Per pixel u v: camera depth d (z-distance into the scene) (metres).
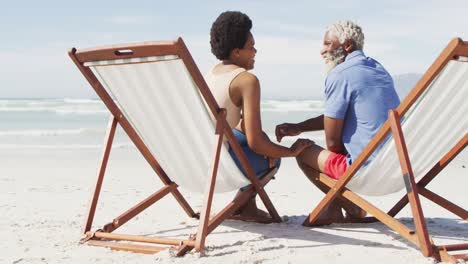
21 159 9.13
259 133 3.31
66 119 22.12
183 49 2.73
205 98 2.96
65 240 3.44
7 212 4.50
